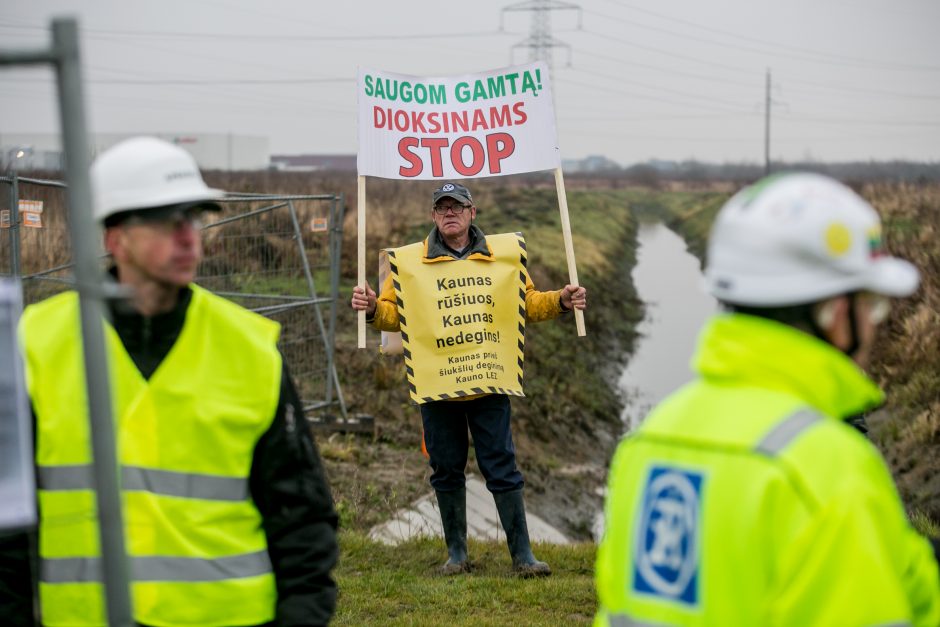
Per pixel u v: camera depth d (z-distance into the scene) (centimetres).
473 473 1185
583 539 1175
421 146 778
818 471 220
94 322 240
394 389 1504
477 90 783
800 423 226
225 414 323
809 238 232
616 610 251
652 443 251
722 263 242
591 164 12200
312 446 338
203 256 1320
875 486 223
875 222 241
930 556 247
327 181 4325
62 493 320
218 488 324
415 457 1209
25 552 325
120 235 321
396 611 670
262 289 1341
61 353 325
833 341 239
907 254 2194
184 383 324
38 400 323
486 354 720
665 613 236
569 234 751
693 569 231
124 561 247
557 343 2250
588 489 1391
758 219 237
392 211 3231
